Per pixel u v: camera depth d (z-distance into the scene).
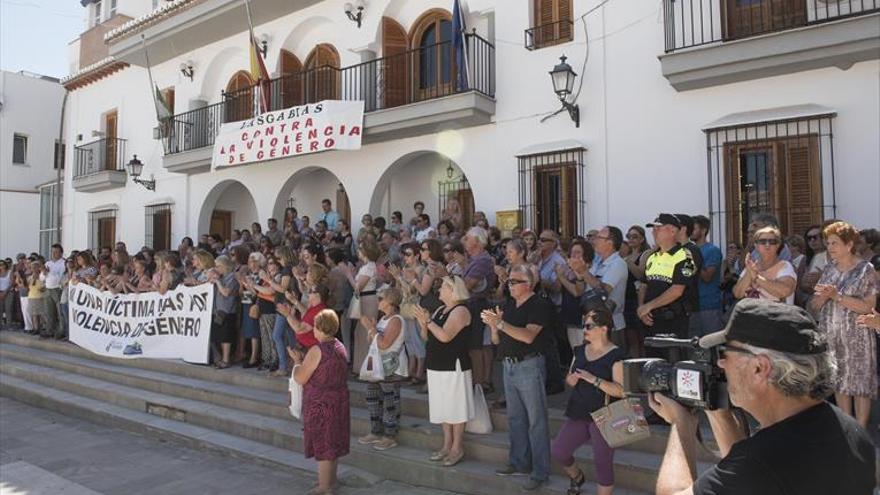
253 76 11.55
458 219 9.54
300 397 5.95
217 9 12.05
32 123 21.42
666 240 4.88
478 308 6.02
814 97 6.83
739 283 4.65
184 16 12.62
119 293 9.77
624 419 3.66
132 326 9.38
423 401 6.06
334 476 5.10
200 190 13.58
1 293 13.40
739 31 7.36
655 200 7.77
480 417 5.36
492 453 5.12
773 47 6.67
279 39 12.20
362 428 6.03
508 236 8.85
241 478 5.61
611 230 5.57
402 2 10.65
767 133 7.05
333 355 5.07
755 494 1.57
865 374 4.15
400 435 5.70
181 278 9.64
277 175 12.13
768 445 1.62
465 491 4.92
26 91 21.31
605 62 8.24
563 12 8.70
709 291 5.53
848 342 4.20
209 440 6.52
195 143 13.47
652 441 4.77
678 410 1.99
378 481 5.32
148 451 6.53
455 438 5.12
